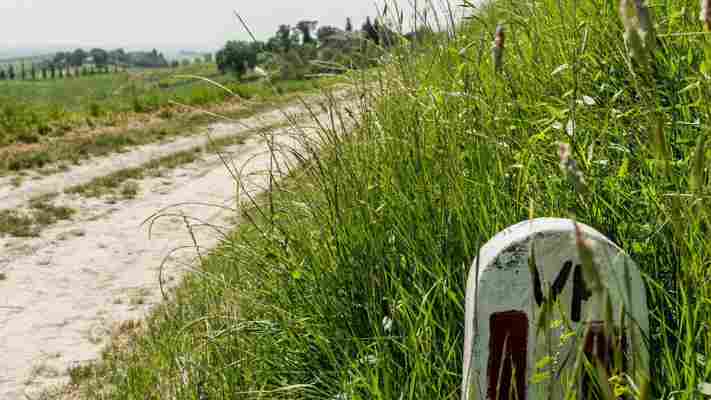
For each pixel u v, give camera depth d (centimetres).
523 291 183
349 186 295
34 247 855
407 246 259
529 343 185
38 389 509
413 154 284
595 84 261
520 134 269
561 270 180
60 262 802
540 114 267
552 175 240
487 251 189
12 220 951
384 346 231
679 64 234
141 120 1939
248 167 1240
